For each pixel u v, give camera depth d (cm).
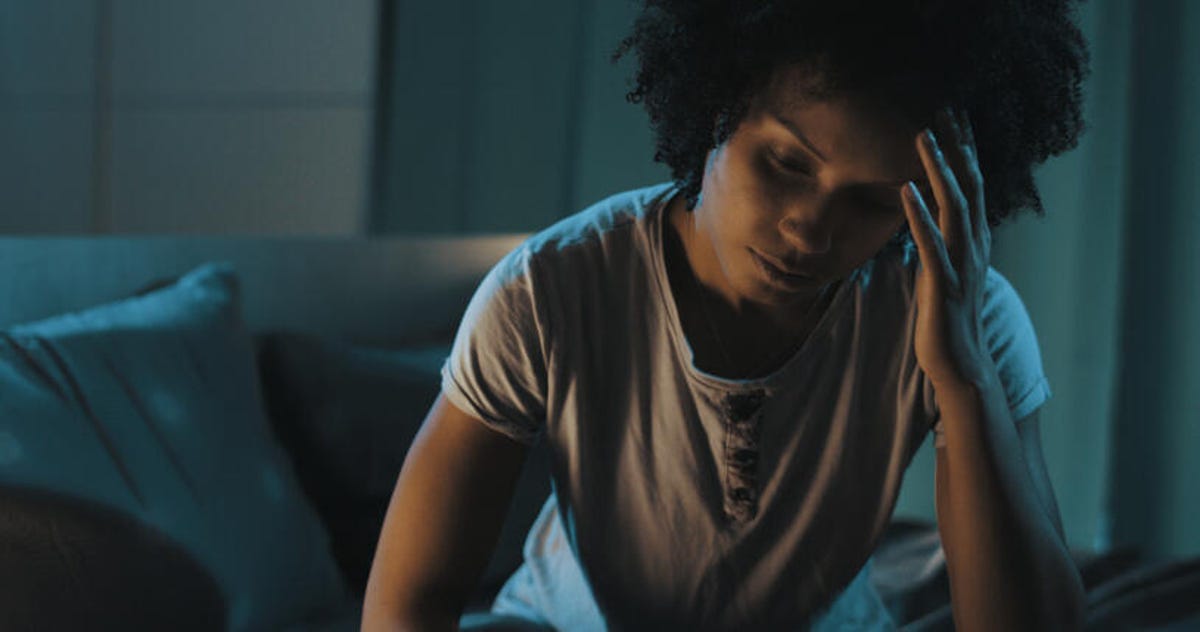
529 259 90
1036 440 97
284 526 145
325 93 323
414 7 303
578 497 94
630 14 277
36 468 121
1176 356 269
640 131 279
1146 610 140
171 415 139
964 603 87
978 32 73
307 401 168
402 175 306
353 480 167
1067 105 86
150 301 151
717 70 75
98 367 135
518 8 290
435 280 215
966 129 79
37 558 119
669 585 96
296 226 329
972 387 85
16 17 361
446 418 92
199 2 338
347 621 145
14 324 148
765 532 93
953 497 87
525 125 291
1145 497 274
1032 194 90
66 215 359
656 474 92
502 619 97
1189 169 265
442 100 301
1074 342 276
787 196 73
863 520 96
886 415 93
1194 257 266
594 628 99
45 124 361
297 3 326
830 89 70
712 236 80
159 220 347
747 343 91
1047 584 87
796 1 71
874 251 78
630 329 90
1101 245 273
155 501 130
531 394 91
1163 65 265
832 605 98
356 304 199
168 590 128
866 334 91
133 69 348
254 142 333
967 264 83
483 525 92
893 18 70
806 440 92
